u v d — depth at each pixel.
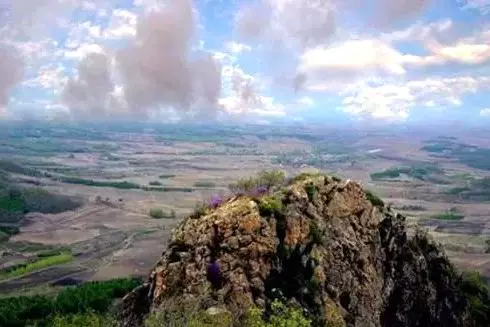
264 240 59.12
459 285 85.75
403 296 72.00
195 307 52.09
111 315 66.12
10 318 126.25
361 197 72.94
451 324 78.75
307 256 62.00
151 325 50.28
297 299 57.94
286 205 64.44
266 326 50.31
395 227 75.62
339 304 61.62
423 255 78.69
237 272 56.25
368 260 68.88
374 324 64.94
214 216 60.19
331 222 67.69
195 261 57.12
